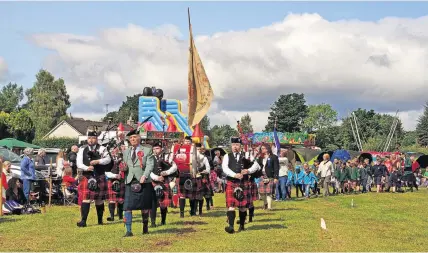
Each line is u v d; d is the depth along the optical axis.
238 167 8.43
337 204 14.68
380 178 21.11
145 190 8.15
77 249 7.00
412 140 67.81
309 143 39.91
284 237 8.07
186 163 10.84
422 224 10.22
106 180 9.58
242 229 8.82
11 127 49.38
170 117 30.55
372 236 8.45
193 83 12.27
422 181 27.34
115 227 9.14
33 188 13.69
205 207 13.57
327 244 7.53
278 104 71.88
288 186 17.69
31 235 8.22
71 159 14.17
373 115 71.94
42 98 61.84
